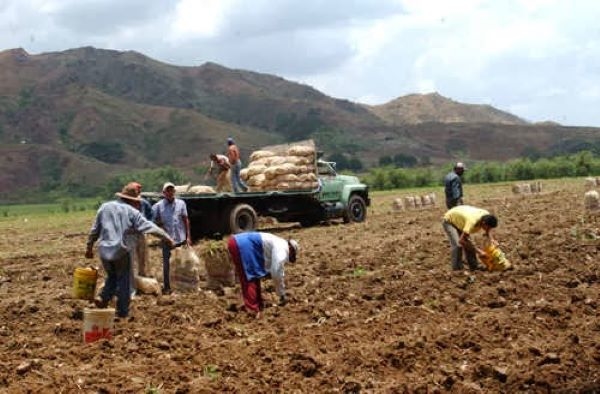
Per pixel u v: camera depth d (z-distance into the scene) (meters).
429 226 23.28
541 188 42.72
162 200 13.85
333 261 16.52
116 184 141.00
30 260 20.44
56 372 8.57
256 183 24.03
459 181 18.02
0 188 187.50
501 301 11.51
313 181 24.95
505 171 74.56
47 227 35.03
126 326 10.85
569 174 74.62
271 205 24.17
